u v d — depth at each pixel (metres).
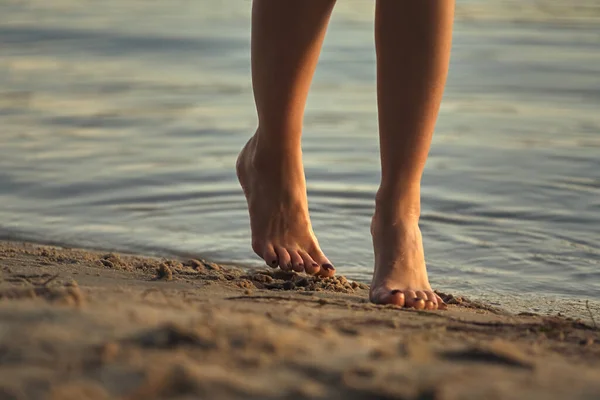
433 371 1.60
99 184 4.81
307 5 2.95
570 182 4.80
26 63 8.64
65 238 3.97
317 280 3.18
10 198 4.57
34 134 5.93
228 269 3.41
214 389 1.44
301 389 1.46
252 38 3.06
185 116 6.54
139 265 3.36
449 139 5.83
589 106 6.82
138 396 1.41
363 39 10.13
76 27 10.75
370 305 2.59
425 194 4.62
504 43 9.84
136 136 5.93
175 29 10.70
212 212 4.39
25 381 1.45
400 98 2.74
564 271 3.60
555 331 2.30
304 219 3.30
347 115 6.60
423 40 2.70
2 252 3.50
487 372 1.61
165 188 4.76
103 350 1.59
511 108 6.78
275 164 3.23
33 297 2.03
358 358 1.65
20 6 12.73
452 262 3.70
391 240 2.82
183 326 1.71
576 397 1.49
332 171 5.06
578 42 9.86
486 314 2.72
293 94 3.09
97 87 7.56
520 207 4.40
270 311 2.26
